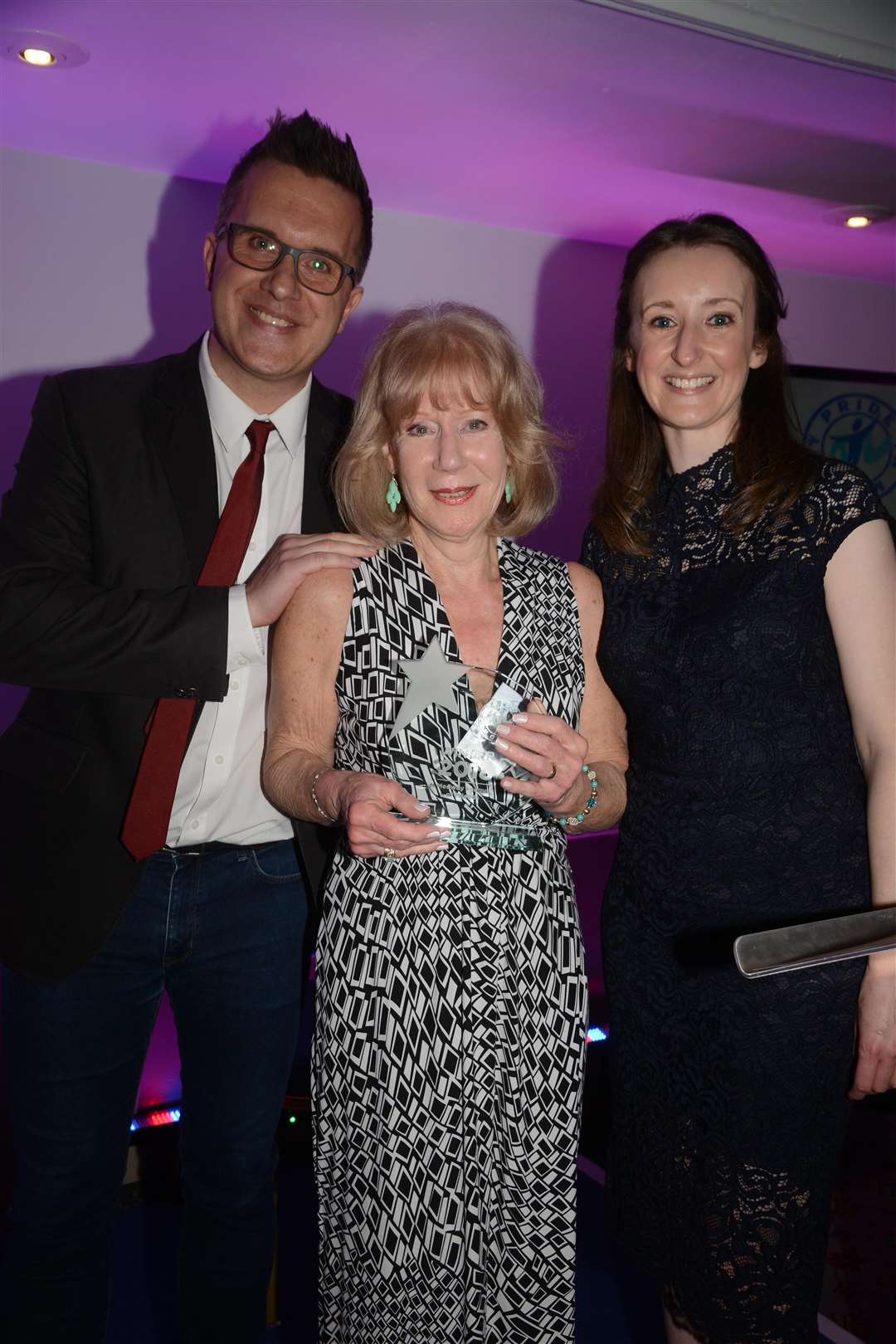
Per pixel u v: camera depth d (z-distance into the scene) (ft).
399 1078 5.41
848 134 9.99
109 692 5.91
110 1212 6.51
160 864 6.28
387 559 5.77
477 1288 5.60
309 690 5.72
